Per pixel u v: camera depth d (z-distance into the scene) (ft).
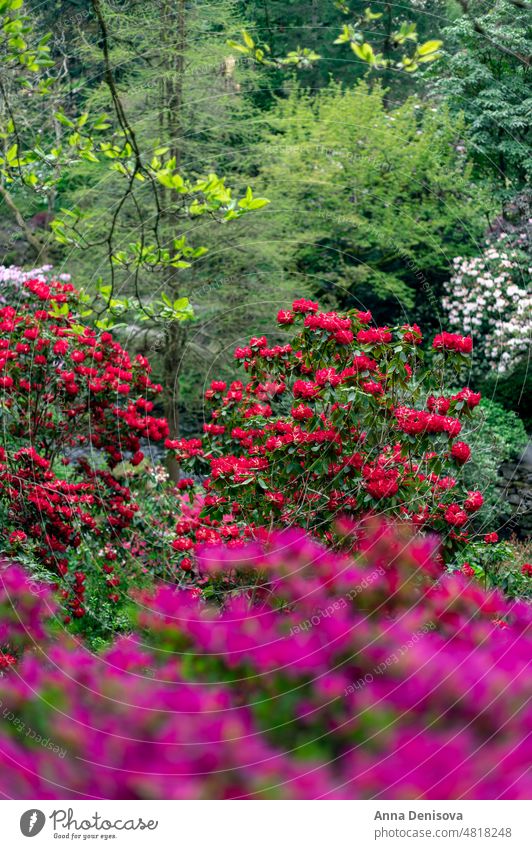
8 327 13.92
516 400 29.27
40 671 6.45
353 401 10.45
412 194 33.88
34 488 13.11
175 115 24.81
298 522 10.48
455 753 5.36
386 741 5.51
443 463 10.32
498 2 31.78
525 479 23.43
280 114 32.01
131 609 9.55
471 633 6.84
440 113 34.37
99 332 15.37
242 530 10.81
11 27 10.87
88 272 24.50
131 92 24.04
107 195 24.18
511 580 10.05
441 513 10.27
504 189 34.50
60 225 11.05
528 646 6.46
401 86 39.37
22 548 11.80
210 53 24.71
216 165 28.22
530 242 33.53
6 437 13.79
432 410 10.89
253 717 5.78
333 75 36.55
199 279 25.96
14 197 23.48
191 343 25.23
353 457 10.66
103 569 12.79
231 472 11.11
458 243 35.17
